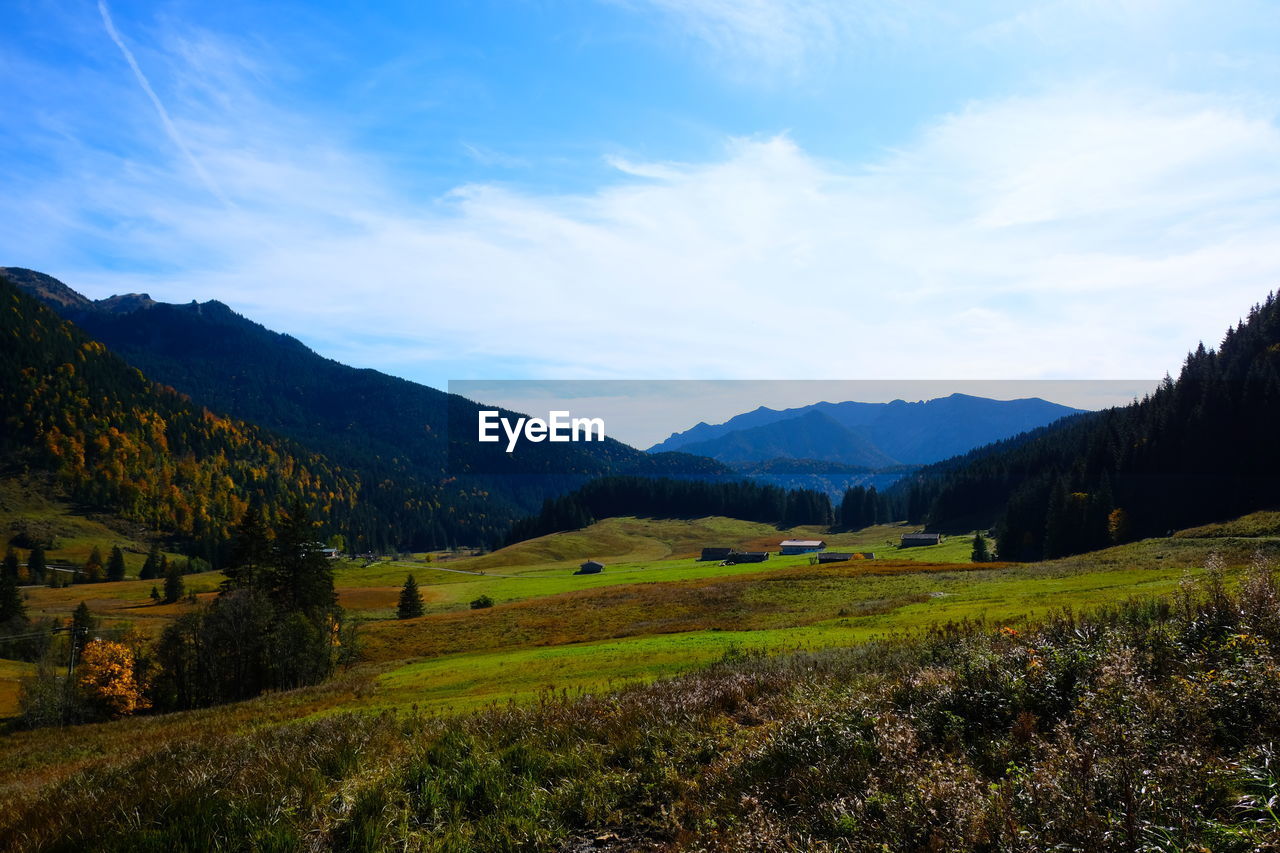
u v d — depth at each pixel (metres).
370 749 9.84
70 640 69.75
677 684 13.05
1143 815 4.91
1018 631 12.23
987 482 189.00
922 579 68.12
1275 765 5.26
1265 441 112.00
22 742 37.44
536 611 79.69
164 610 109.88
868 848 5.62
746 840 6.01
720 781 7.75
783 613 54.38
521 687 25.75
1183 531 77.94
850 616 42.59
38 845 7.22
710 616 60.78
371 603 118.25
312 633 55.41
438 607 109.75
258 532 69.25
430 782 8.32
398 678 38.28
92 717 54.81
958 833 5.34
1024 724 7.23
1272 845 4.27
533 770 8.85
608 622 65.81
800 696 10.40
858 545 181.62
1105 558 64.44
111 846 6.89
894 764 6.91
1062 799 5.30
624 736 9.62
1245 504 104.50
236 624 53.88
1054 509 117.19
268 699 39.59
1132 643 9.09
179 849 6.80
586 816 7.68
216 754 10.76
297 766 8.99
